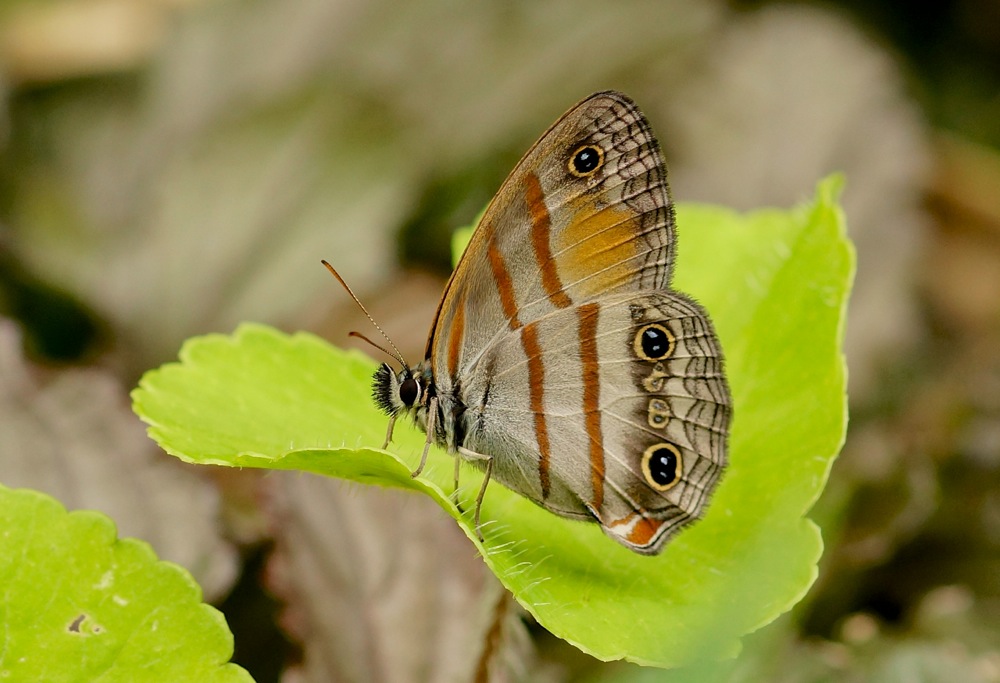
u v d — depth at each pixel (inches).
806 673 18.0
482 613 17.2
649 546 16.8
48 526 16.6
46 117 22.0
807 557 16.6
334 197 21.5
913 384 20.9
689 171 23.1
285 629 17.8
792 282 17.3
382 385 17.1
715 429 16.8
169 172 21.4
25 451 18.1
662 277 17.0
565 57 23.7
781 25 24.8
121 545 16.7
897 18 27.1
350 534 17.9
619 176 17.0
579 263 17.0
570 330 17.0
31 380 18.2
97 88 22.5
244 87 22.5
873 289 22.1
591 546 17.0
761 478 16.9
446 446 17.1
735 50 24.4
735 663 17.2
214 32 23.0
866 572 18.8
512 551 16.7
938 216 24.6
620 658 16.4
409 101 22.7
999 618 18.5
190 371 17.2
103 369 18.6
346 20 23.3
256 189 21.4
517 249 17.0
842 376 16.9
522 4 24.0
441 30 23.5
